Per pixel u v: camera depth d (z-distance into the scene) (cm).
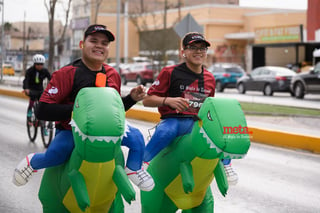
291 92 2705
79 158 373
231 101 410
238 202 710
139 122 1559
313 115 1648
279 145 1196
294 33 4653
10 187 768
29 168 411
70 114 412
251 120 1554
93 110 355
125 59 5378
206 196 477
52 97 418
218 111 399
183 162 442
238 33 5453
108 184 384
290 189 786
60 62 4997
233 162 990
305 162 1003
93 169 371
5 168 895
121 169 383
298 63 4609
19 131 1378
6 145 1146
